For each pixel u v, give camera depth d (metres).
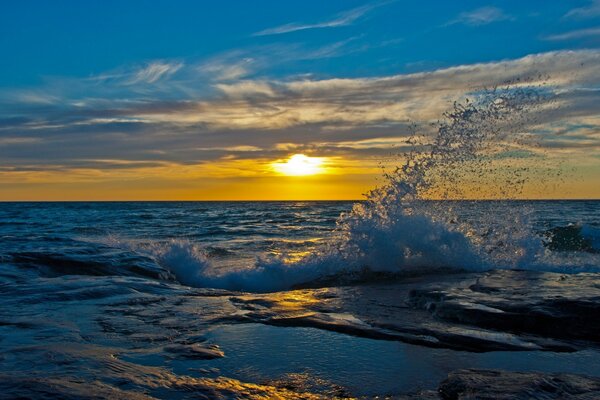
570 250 8.92
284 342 3.58
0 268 6.52
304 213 37.88
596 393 2.45
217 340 3.62
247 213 38.12
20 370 2.78
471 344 3.53
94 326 3.98
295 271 7.23
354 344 3.54
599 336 3.66
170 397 2.52
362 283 6.50
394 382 2.82
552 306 4.14
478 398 2.38
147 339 3.62
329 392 2.68
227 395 2.59
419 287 5.46
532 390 2.46
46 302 4.88
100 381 2.63
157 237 14.83
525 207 8.79
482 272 6.88
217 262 8.79
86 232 16.75
